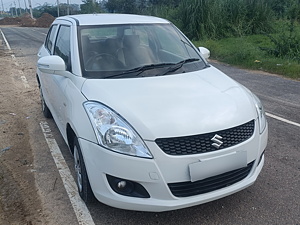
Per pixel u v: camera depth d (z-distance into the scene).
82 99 3.10
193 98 2.98
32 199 3.32
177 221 2.97
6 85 8.15
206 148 2.66
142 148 2.59
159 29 4.29
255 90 7.41
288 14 17.88
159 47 4.01
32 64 11.29
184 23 16.42
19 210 3.15
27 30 30.88
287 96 6.90
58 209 3.15
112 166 2.63
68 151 4.41
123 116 2.74
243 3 16.48
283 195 3.35
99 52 3.70
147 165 2.57
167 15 19.09
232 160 2.74
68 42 4.00
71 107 3.23
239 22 15.98
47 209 3.16
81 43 3.76
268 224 2.92
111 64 3.59
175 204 2.62
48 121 5.55
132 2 33.75
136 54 3.77
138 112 2.75
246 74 9.22
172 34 4.34
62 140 4.76
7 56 13.30
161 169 2.57
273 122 5.39
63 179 3.69
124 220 2.99
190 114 2.75
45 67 3.63
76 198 3.32
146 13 22.83
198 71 3.72
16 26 43.28
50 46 5.04
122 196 2.68
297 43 11.34
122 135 2.64
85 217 3.04
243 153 2.81
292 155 4.23
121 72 3.49
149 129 2.62
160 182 2.58
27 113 5.98
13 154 4.34
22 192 3.45
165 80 3.34
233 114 2.88
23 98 6.98
